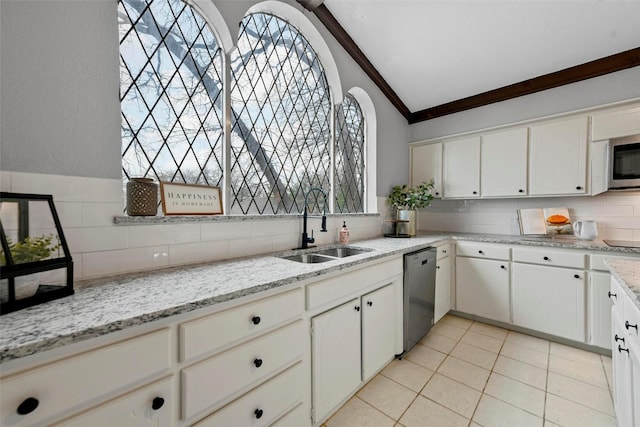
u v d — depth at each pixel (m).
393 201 3.01
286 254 1.78
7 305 0.73
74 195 1.07
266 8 1.95
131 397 0.73
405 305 2.01
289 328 1.18
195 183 1.58
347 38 2.46
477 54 2.45
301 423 1.25
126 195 1.30
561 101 2.49
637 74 2.16
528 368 1.91
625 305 1.14
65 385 0.63
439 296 2.57
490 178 2.80
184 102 1.53
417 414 1.50
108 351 0.69
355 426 1.42
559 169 2.41
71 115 1.07
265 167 1.99
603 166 2.21
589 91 2.36
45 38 1.01
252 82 1.90
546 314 2.26
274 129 2.05
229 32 1.63
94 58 1.13
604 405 1.54
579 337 2.12
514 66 2.50
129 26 1.32
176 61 1.50
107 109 1.17
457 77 2.75
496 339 2.33
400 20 2.25
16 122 0.95
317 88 2.42
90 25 1.12
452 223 3.38
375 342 1.74
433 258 2.39
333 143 2.51
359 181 2.92
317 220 2.17
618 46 2.15
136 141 1.35
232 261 1.49
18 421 0.57
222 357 0.93
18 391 0.57
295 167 2.22
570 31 2.11
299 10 2.06
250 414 1.02
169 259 1.34
